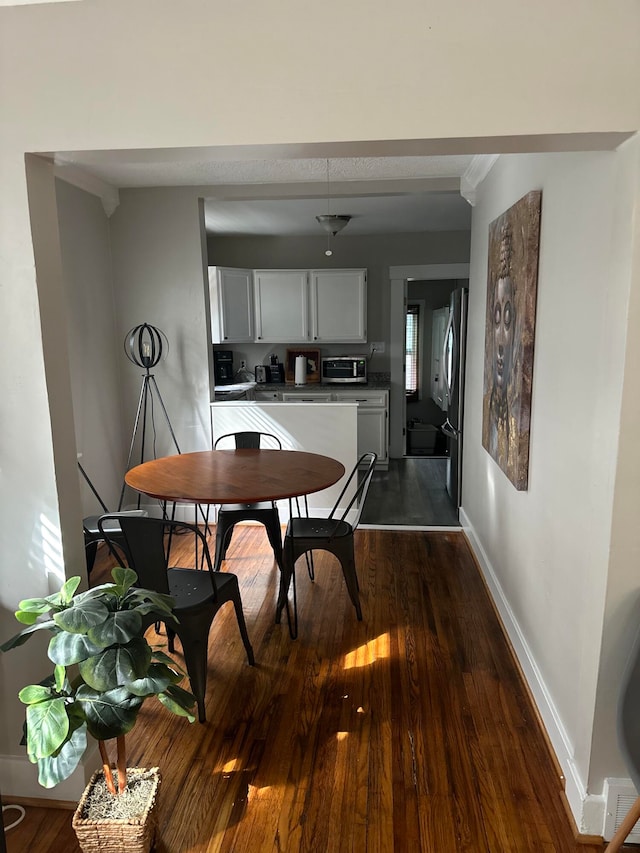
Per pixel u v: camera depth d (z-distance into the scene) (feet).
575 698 6.18
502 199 9.90
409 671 8.53
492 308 10.25
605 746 5.60
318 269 20.93
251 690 8.15
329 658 8.90
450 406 16.16
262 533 14.44
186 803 6.25
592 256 5.71
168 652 9.13
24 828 6.07
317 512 14.96
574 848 5.66
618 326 5.03
